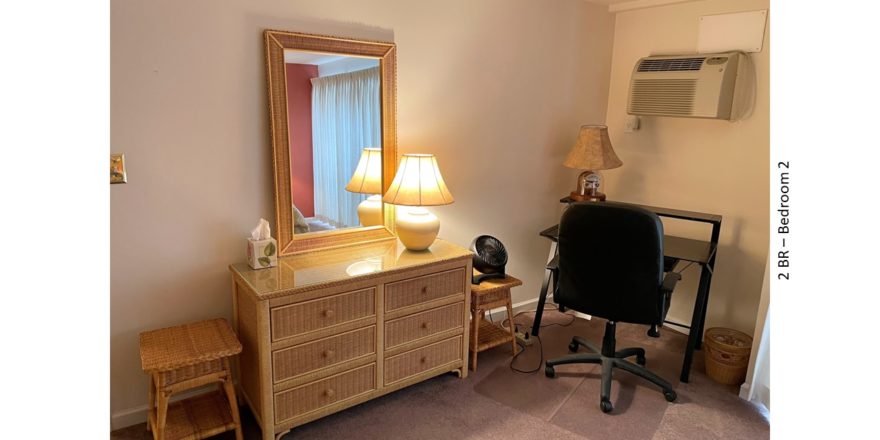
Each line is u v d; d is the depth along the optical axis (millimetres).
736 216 3012
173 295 2146
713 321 3213
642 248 2180
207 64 2035
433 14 2623
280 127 2203
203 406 2135
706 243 2922
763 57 2785
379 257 2371
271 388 2006
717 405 2469
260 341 1941
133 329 2084
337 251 2439
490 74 2934
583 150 3098
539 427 2260
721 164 3035
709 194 3115
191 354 1872
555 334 3217
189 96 2021
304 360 2066
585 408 2412
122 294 2035
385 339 2283
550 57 3199
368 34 2414
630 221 2152
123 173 1934
